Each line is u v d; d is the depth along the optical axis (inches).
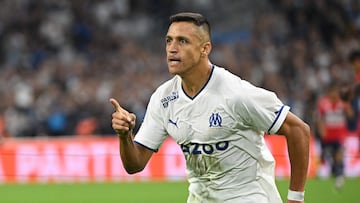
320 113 1898.4
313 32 3075.8
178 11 3245.6
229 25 3186.5
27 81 2632.9
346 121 1882.4
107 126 2490.2
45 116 2481.5
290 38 3058.6
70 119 2486.5
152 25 3189.0
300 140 686.5
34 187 1881.2
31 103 2549.2
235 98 673.0
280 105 684.7
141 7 3216.0
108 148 2043.6
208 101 682.2
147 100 2583.7
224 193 697.6
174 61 677.9
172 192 1749.5
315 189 1785.2
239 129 683.4
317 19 3117.6
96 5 3149.6
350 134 1894.7
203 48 681.6
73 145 2028.8
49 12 3080.7
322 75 2810.0
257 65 2859.3
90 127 2452.0
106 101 2559.1
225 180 695.7
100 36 3065.9
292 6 3147.1
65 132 2470.5
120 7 3179.1
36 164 1994.3
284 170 2017.7
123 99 2561.5
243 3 3233.3
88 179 2006.6
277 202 708.0
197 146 693.9
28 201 1628.9
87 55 2977.4
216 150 688.4
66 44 3009.4
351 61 1646.2
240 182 694.5
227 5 3245.6
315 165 2065.7
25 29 3019.2
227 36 3142.2
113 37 3075.8
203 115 685.3
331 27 3090.6
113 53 2979.8
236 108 674.8
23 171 1985.7
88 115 2502.5
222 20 3216.0
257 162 697.0
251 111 674.8
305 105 2539.4
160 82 2674.7
